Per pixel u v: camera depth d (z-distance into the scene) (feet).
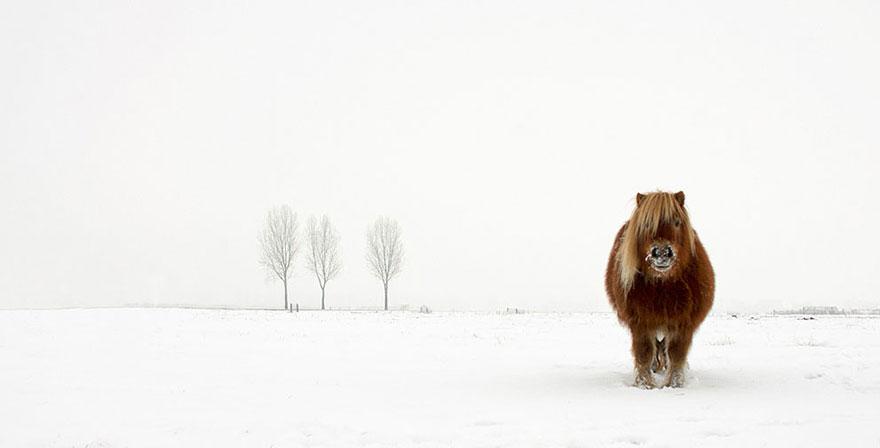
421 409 26.37
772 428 20.93
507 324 80.69
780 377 32.60
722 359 40.11
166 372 37.60
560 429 21.88
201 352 48.11
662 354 33.88
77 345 52.80
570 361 42.32
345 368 39.27
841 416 22.85
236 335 63.26
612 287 34.99
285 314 108.37
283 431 22.79
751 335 59.41
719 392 28.86
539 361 42.42
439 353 47.34
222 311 112.16
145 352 48.08
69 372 37.55
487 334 64.54
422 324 80.89
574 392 29.89
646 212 29.66
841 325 73.31
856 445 18.40
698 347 48.16
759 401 26.40
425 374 36.60
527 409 25.85
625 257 30.53
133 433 22.65
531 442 20.18
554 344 53.83
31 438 22.07
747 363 37.93
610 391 29.91
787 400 26.58
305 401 28.43
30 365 40.63
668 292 29.89
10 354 46.52
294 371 38.01
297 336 62.44
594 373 36.37
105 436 22.24
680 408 25.13
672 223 29.27
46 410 26.63
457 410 26.02
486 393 30.04
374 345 53.36
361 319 92.73
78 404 27.86
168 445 20.98
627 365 39.99
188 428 23.31
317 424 23.61
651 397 27.91
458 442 20.49
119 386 32.58
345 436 21.84
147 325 74.54
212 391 31.07
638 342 31.14
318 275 177.27
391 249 178.50
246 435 22.27
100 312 96.99
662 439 19.84
